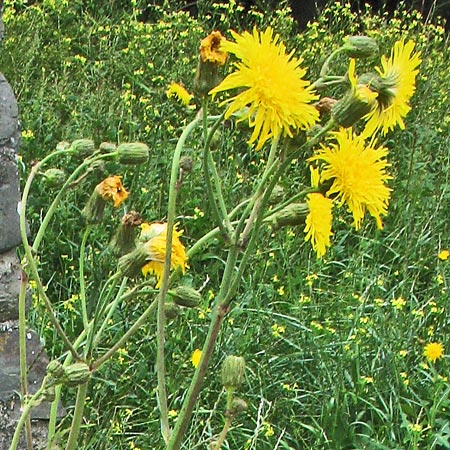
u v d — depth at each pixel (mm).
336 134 1395
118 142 4949
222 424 3346
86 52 6289
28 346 2787
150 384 3473
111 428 3109
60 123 5129
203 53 1428
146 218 4441
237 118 1367
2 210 2674
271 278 4309
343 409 3445
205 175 1384
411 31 7855
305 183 5035
